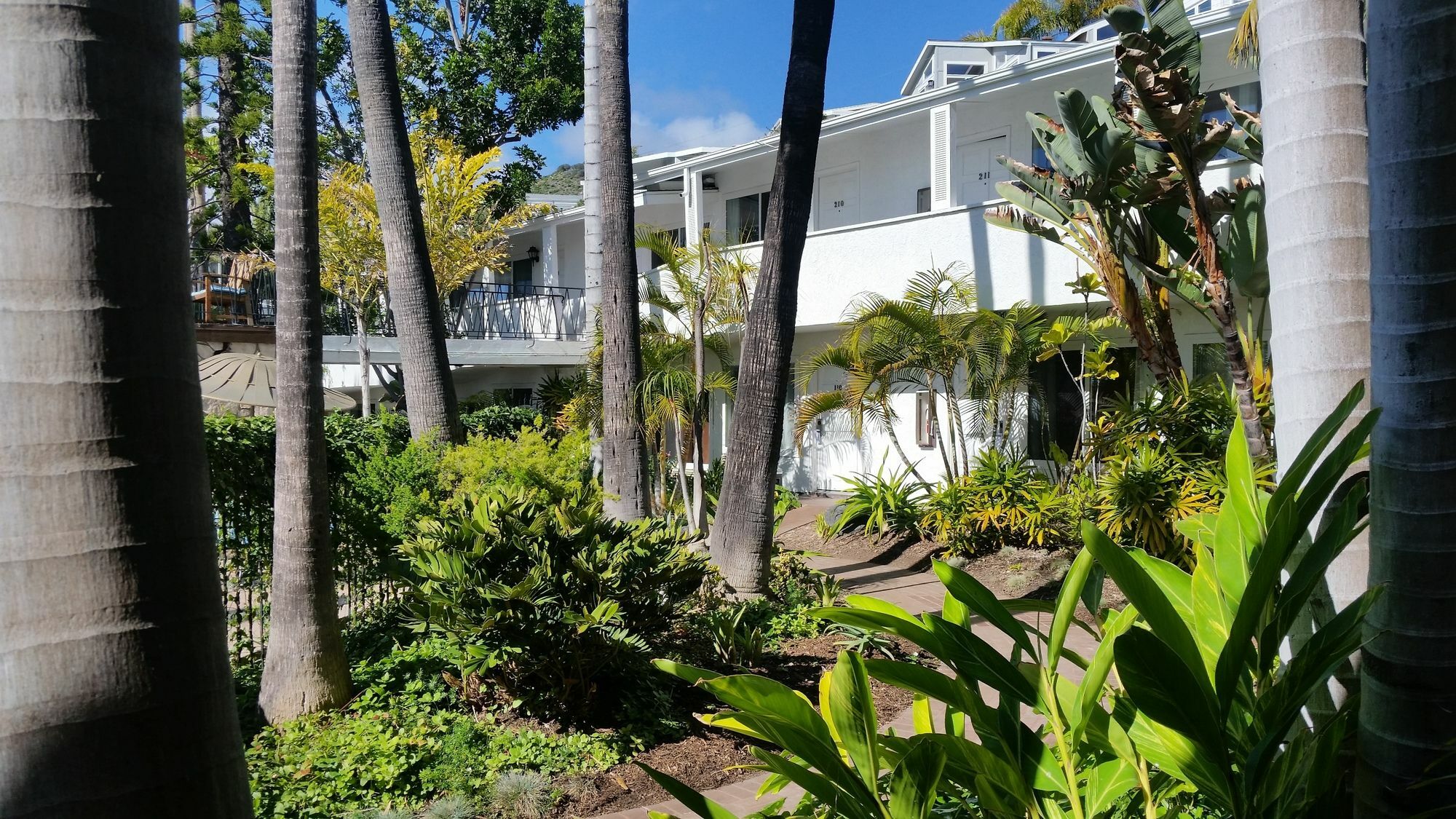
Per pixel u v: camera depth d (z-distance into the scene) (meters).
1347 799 1.82
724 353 13.82
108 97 1.38
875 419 15.24
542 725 5.82
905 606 9.38
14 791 1.30
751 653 7.18
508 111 26.67
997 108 15.26
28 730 1.31
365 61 8.88
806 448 17.00
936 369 12.24
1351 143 2.31
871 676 1.84
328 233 15.84
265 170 20.16
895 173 16.83
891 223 14.06
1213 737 1.56
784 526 14.32
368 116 8.96
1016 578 10.04
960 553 11.30
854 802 1.70
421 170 17.70
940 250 13.50
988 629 8.06
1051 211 10.35
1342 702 2.15
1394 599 1.58
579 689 6.00
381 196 9.02
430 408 9.05
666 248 11.82
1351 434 1.63
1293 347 2.38
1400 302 1.59
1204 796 2.02
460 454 8.39
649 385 9.92
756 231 19.09
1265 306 9.17
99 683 1.34
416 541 6.03
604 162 9.85
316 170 5.97
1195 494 9.33
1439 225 1.54
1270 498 1.88
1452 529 1.54
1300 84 2.37
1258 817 1.64
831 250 14.86
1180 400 10.09
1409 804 1.55
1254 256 8.80
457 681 6.17
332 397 12.67
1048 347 11.41
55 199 1.34
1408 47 1.57
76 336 1.34
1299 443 2.36
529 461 8.50
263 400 12.04
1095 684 1.82
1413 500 1.56
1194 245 9.38
